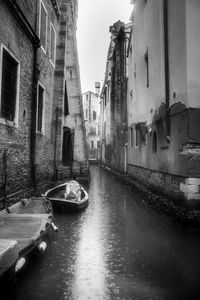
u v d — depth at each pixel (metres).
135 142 17.22
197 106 8.16
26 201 8.07
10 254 3.92
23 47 9.73
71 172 17.44
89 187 17.73
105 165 36.62
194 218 7.60
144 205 11.75
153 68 11.65
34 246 5.03
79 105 18.78
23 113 9.90
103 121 40.41
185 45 8.30
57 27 16.06
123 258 5.94
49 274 5.12
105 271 5.28
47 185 13.19
